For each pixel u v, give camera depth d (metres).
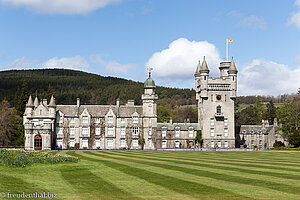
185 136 111.81
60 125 103.69
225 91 111.19
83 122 104.88
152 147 105.94
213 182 26.47
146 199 20.88
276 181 26.81
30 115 100.12
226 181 26.91
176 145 111.31
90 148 104.31
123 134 106.25
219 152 79.19
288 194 22.03
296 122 115.31
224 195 21.89
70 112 105.12
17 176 28.33
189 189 23.84
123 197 21.41
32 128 95.75
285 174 30.72
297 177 28.88
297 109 125.12
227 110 110.81
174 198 21.14
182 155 61.75
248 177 28.89
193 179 27.91
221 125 110.44
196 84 117.94
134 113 106.88
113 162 41.91
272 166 37.97
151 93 108.00
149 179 28.05
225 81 111.19
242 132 120.69
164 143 111.06
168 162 42.81
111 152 72.62
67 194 22.11
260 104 189.62
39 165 35.25
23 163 34.44
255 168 35.66
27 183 25.25
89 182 26.64
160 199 20.88
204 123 110.06
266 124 123.88
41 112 100.25
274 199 20.67
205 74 110.31
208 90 110.88
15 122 107.81
